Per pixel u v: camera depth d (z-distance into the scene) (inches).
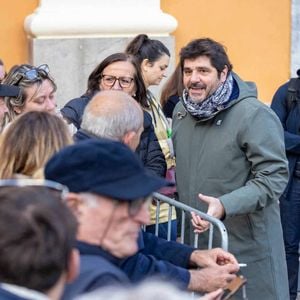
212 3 522.9
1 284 123.7
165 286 112.6
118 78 322.0
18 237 124.0
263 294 303.6
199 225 273.0
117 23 491.2
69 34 485.4
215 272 223.5
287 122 404.5
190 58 295.3
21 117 208.4
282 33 538.3
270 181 289.9
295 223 399.2
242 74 534.3
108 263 159.8
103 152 162.7
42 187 141.3
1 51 489.7
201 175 301.3
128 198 161.3
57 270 126.2
